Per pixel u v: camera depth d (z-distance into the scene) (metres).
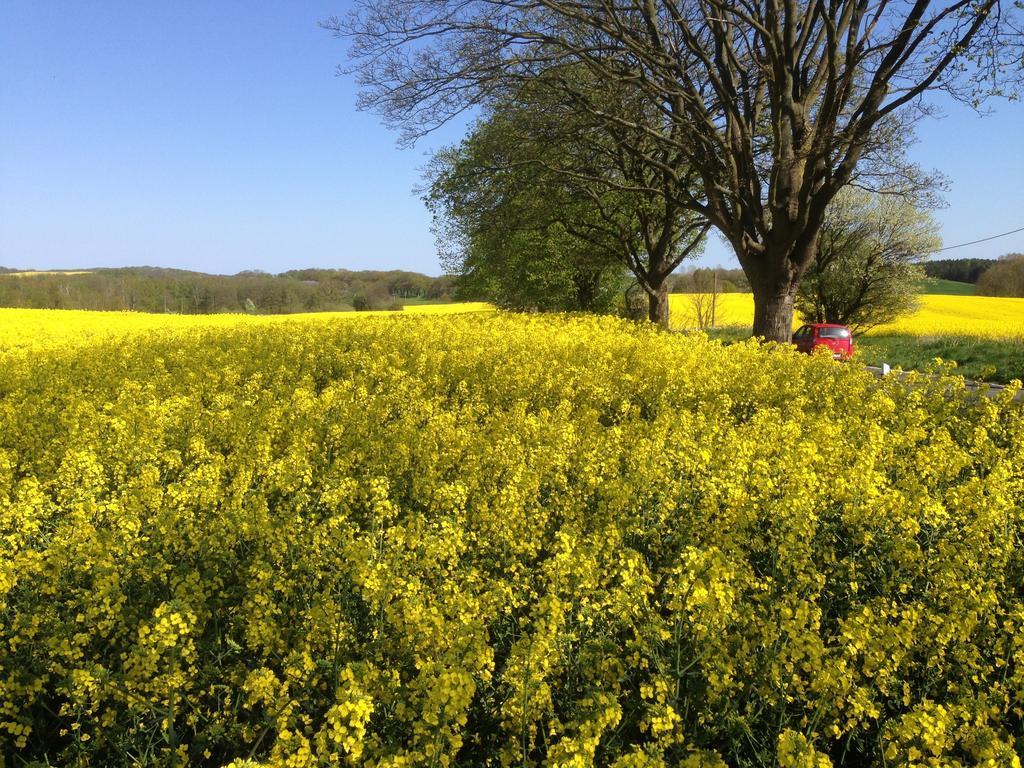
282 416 10.41
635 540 5.99
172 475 8.14
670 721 3.54
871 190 25.39
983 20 17.41
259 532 5.60
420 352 16.28
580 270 42.34
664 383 12.61
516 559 5.55
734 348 16.88
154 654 3.80
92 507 5.77
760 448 8.17
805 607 4.07
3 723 3.67
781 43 21.23
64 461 7.36
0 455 8.19
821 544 5.84
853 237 47.00
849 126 21.06
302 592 4.95
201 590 4.61
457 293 57.59
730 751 3.87
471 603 4.38
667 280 37.94
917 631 4.35
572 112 24.33
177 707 4.01
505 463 7.45
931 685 4.26
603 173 29.73
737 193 23.75
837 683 3.69
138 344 20.88
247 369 16.11
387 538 5.28
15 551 5.20
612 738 3.78
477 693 4.15
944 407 11.07
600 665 4.08
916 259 46.53
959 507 6.22
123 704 4.04
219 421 10.22
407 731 3.80
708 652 4.03
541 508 6.36
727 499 6.09
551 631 4.03
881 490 6.62
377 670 3.96
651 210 35.62
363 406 11.44
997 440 9.93
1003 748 3.28
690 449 7.86
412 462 8.05
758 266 24.02
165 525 5.45
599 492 6.73
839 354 27.53
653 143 30.52
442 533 5.28
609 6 21.52
